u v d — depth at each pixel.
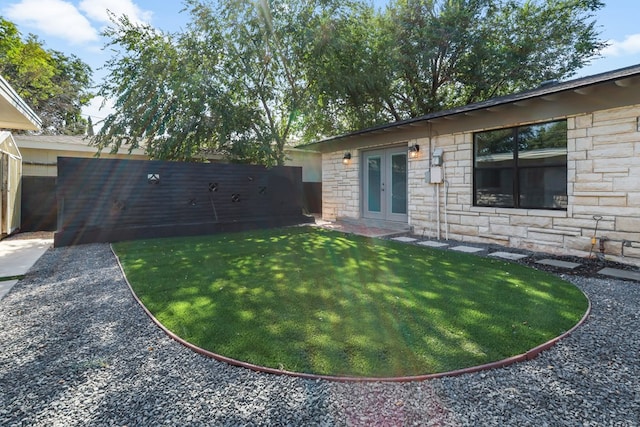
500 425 1.65
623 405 1.79
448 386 1.97
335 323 2.83
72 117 21.83
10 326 2.91
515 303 3.27
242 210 9.28
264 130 11.30
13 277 4.51
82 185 7.14
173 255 5.75
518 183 6.12
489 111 6.26
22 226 9.62
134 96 9.93
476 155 6.76
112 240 7.30
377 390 1.95
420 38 13.63
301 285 3.92
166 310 3.19
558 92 4.98
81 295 3.72
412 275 4.33
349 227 9.10
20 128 7.97
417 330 2.68
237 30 10.37
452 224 7.14
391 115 15.44
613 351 2.36
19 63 16.38
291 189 10.17
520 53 13.50
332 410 1.78
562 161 5.52
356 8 12.08
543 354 2.33
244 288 3.82
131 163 7.68
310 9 10.97
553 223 5.61
